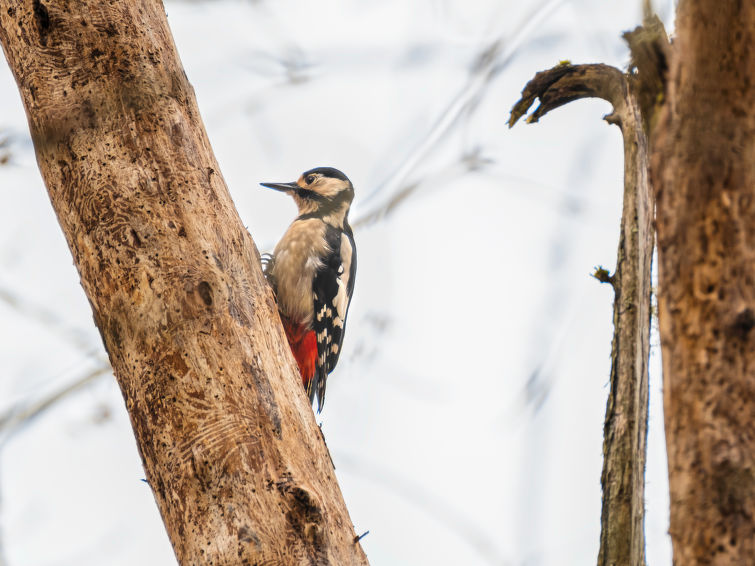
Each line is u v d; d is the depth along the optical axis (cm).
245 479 593
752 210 452
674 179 465
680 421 454
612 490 624
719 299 452
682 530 445
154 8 705
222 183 694
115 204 647
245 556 572
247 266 674
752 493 434
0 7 687
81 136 658
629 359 645
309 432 640
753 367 444
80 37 673
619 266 670
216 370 620
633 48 527
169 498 599
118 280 636
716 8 449
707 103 457
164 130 671
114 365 637
